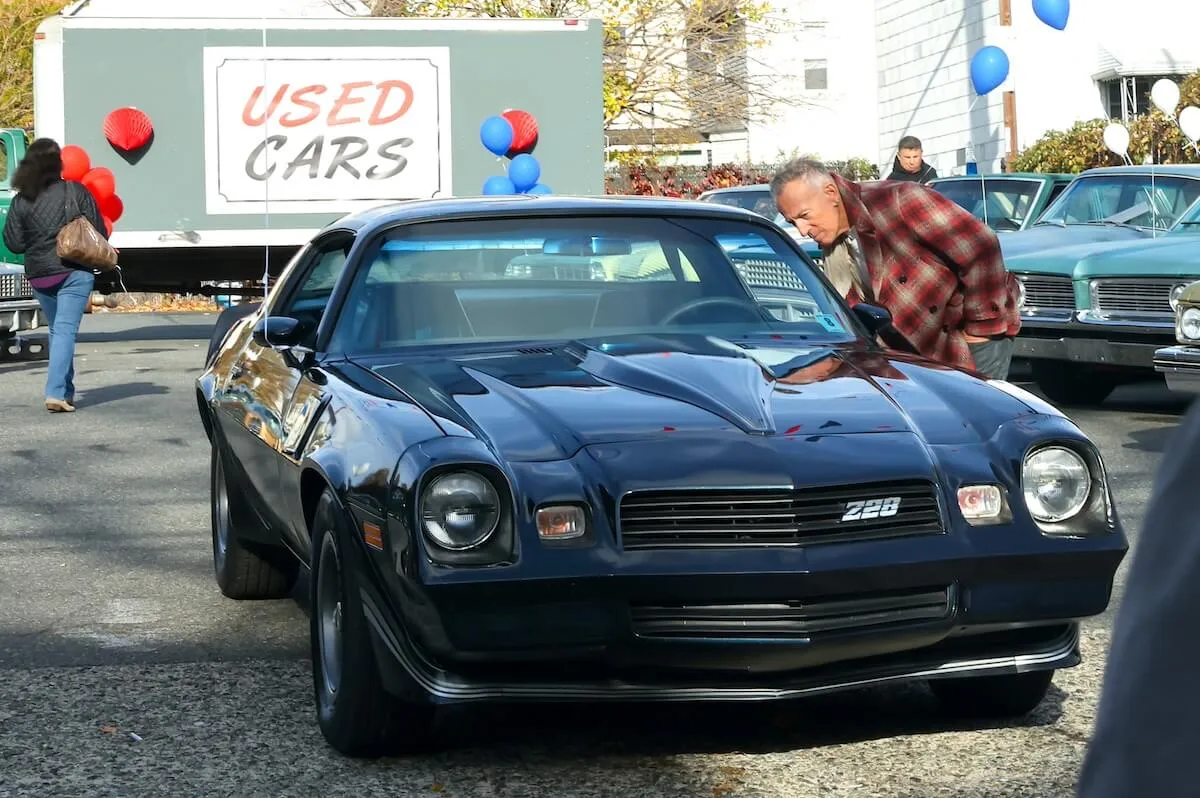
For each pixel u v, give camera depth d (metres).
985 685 4.30
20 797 3.75
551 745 4.14
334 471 4.04
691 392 4.21
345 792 3.77
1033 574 3.87
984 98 31.64
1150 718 0.76
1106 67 27.91
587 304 5.02
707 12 28.16
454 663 3.69
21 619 5.70
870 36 41.06
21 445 10.08
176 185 16.17
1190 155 22.56
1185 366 9.31
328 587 4.13
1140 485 8.21
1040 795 3.69
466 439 3.82
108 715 4.47
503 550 3.67
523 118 16.45
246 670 4.97
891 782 3.81
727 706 4.52
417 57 16.44
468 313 4.93
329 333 4.93
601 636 3.67
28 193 11.52
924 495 3.85
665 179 29.95
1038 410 4.17
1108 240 12.44
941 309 5.54
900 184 5.52
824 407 4.13
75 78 16.03
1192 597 0.76
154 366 15.20
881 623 3.78
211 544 7.06
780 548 3.70
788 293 5.20
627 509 3.71
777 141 41.66
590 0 27.84
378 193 16.45
